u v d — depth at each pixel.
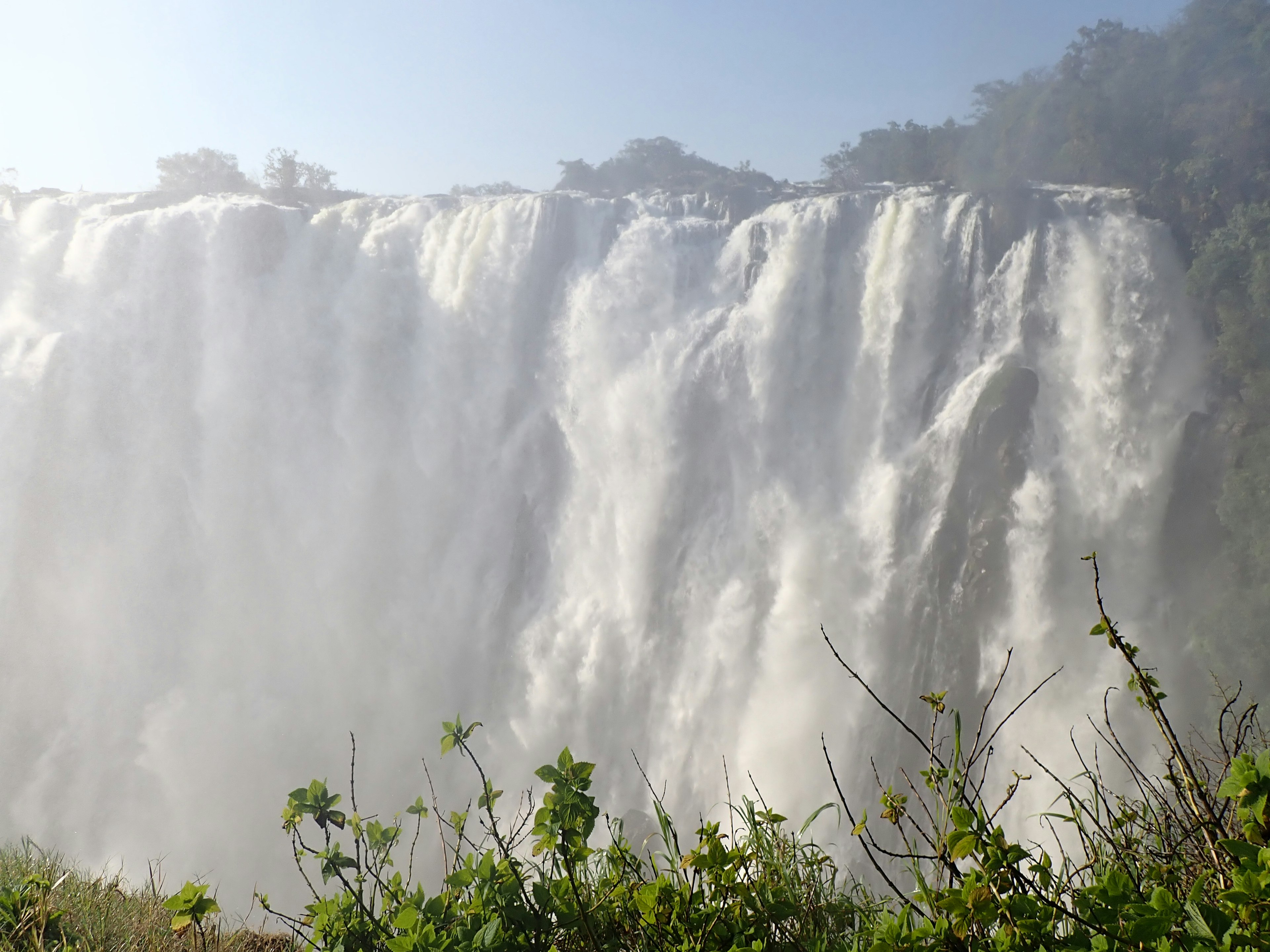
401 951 2.93
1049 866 2.62
